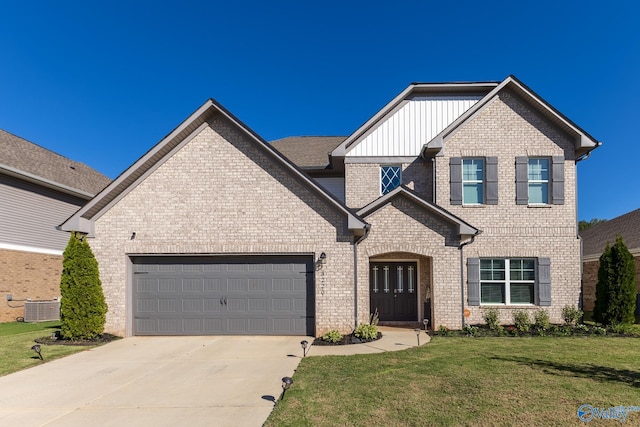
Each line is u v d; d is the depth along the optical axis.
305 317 11.64
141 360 8.84
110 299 11.54
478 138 13.44
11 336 11.80
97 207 11.61
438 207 12.02
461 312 11.98
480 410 5.48
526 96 13.35
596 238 21.58
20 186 16.70
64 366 8.38
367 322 12.05
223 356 9.12
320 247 11.50
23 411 5.91
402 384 6.68
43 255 17.72
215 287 11.82
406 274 13.99
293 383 6.84
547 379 6.81
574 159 13.30
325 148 17.98
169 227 11.70
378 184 14.30
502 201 13.22
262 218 11.64
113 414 5.74
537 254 13.02
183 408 5.92
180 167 11.82
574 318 12.15
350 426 5.07
